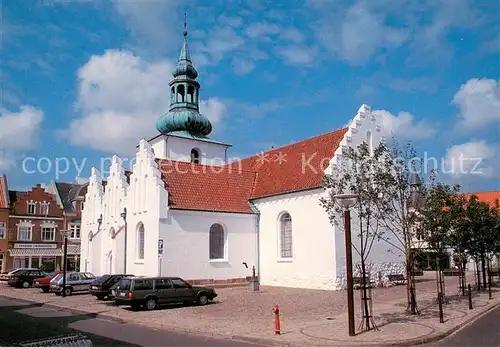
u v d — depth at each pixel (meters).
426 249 22.55
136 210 35.50
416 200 21.50
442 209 24.69
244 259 35.97
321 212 32.03
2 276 54.31
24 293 36.62
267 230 36.34
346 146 32.72
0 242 63.16
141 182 35.28
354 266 31.55
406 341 14.77
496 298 27.70
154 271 32.28
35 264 65.19
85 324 19.92
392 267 34.22
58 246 67.12
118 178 39.44
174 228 32.97
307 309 22.69
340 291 30.09
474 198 31.33
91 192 46.69
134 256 35.00
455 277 48.19
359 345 14.52
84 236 47.31
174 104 48.56
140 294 23.41
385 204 20.19
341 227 31.31
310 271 32.47
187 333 17.38
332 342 14.84
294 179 35.22
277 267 35.06
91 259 43.34
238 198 37.41
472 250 31.41
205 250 34.16
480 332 16.88
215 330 17.38
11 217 64.31
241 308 23.58
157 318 20.78
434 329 16.75
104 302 28.17
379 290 31.19
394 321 18.58
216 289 32.94
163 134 45.31
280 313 21.58
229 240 35.47
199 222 34.16
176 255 32.75
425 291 30.86
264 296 28.47
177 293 24.39
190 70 48.75
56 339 10.30
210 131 49.38
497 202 38.41
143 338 16.25
